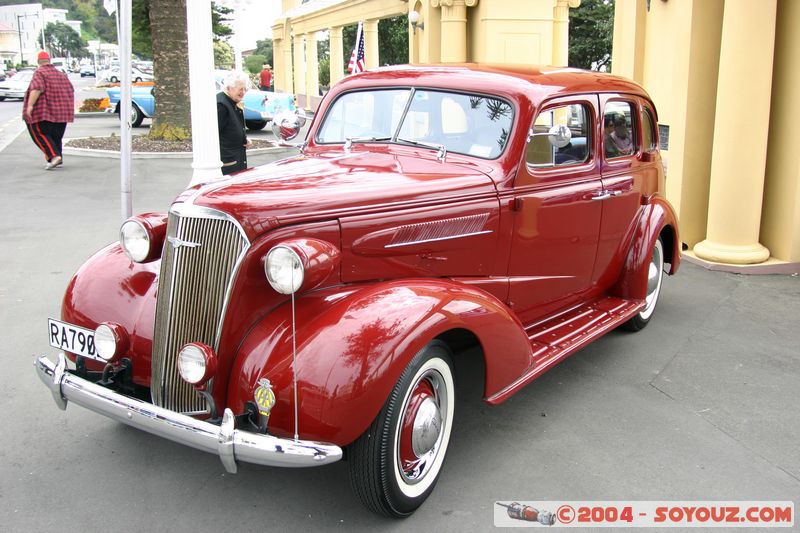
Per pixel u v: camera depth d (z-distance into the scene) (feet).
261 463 8.94
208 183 10.79
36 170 40.70
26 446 12.12
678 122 25.36
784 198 23.36
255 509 10.53
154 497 10.77
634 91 16.72
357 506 10.67
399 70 14.84
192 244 9.90
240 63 62.18
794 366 16.12
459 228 12.14
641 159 17.34
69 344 11.55
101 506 10.50
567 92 14.08
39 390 14.14
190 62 25.82
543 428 13.14
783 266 23.47
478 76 13.82
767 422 13.46
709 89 24.72
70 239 25.67
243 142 25.66
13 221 28.35
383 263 11.21
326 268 9.71
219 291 9.80
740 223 23.50
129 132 19.45
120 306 11.51
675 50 25.35
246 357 9.79
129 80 19.11
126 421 9.83
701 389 14.90
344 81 15.40
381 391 9.29
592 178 15.17
